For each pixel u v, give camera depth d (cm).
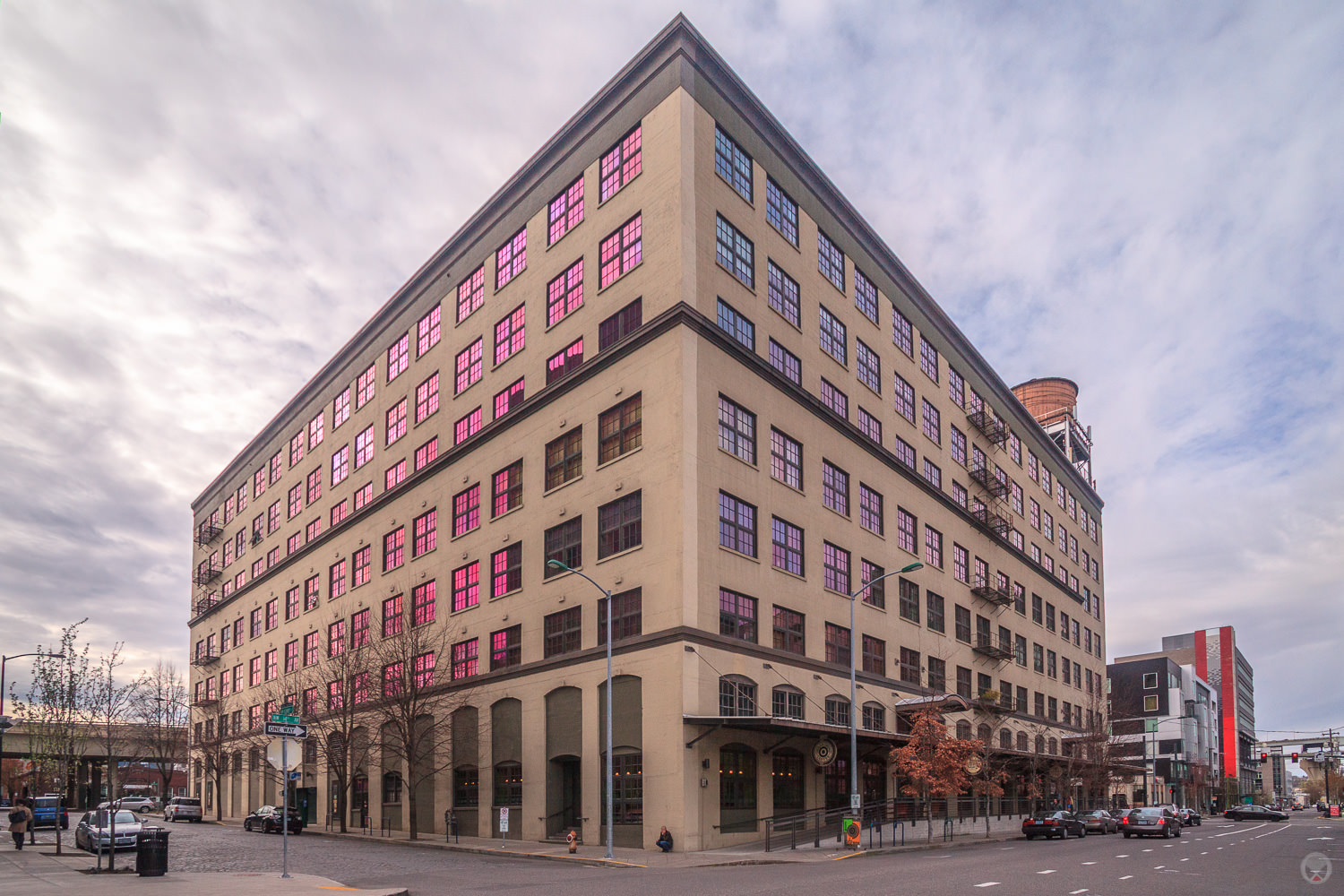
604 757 4016
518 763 4556
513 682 4638
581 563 4347
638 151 4444
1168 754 12775
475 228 5669
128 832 3619
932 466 6259
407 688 5050
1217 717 16062
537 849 3775
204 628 9606
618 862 3133
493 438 5138
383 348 6569
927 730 4509
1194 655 17262
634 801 3816
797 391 4684
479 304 5538
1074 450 10656
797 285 4950
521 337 5091
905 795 5162
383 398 6481
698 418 3997
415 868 2972
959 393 6875
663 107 4319
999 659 6762
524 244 5206
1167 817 5056
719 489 4059
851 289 5525
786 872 2670
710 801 3725
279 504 8012
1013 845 4156
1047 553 8306
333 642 6688
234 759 8200
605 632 4125
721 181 4428
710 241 4272
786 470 4606
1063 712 8062
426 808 5250
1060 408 10838
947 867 2748
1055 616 8244
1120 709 10262
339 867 3003
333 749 5916
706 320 4084
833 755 4100
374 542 6272
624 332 4316
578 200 4828
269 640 7819
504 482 5025
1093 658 9338
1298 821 9588
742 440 4300
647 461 4034
